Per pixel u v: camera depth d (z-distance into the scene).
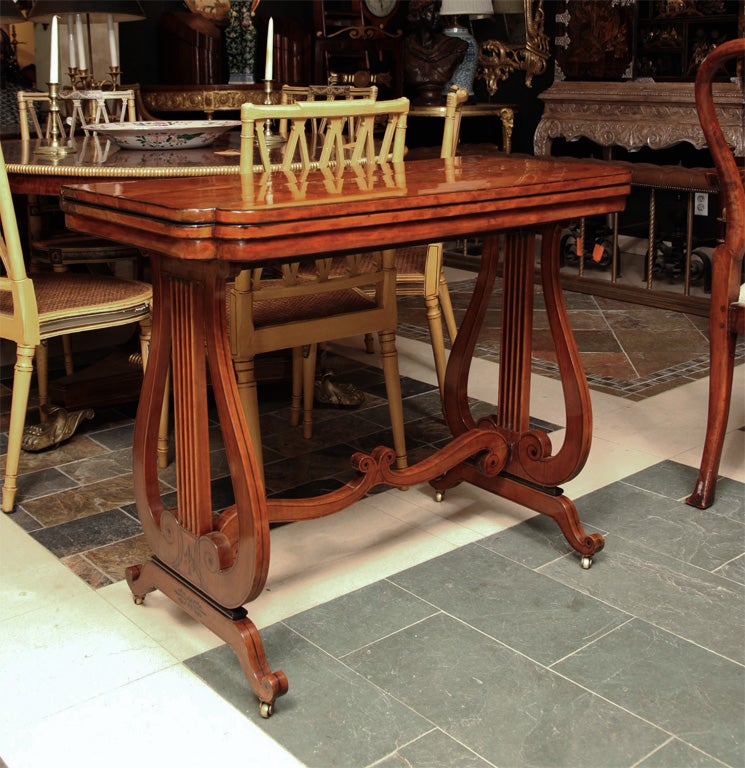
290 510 2.11
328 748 1.75
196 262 1.83
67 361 3.77
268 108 2.06
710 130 2.53
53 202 4.18
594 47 5.87
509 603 2.23
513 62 6.52
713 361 2.66
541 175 2.26
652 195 4.96
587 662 2.00
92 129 3.21
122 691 1.92
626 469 2.99
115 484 2.93
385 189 1.98
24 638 2.11
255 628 1.91
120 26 6.00
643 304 5.12
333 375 3.77
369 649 2.05
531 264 2.47
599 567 2.39
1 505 2.78
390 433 3.31
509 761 1.71
